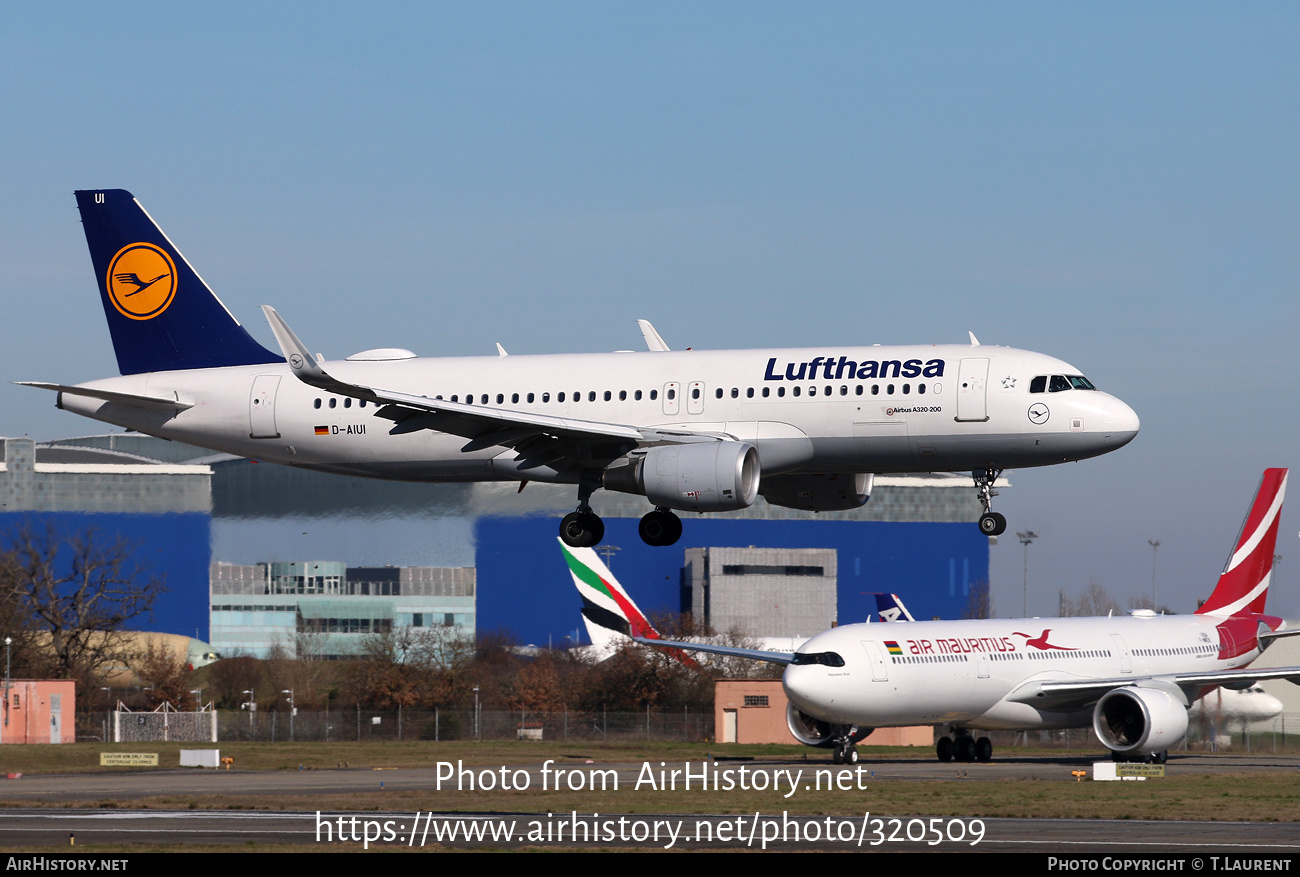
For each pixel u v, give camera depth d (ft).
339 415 480.64
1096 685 603.26
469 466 474.90
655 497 420.36
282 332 394.93
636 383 450.30
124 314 510.17
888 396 427.33
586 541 453.99
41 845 309.63
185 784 526.57
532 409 456.45
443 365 477.77
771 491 475.72
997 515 447.83
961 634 609.42
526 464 451.94
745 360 445.37
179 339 507.71
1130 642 648.38
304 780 544.62
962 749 644.69
